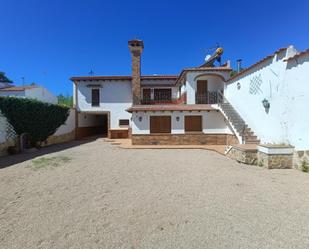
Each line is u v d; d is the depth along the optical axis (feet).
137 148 49.47
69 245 11.27
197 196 18.30
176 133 54.80
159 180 23.24
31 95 81.25
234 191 19.49
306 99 26.91
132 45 72.33
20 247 11.14
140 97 72.38
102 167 29.66
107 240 11.71
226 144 54.39
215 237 11.93
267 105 36.22
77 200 17.57
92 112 74.54
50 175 25.52
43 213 15.16
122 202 17.07
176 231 12.60
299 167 27.63
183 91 67.15
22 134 44.06
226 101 58.85
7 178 24.34
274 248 10.87
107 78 72.84
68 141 66.69
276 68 33.53
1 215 14.89
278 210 15.35
